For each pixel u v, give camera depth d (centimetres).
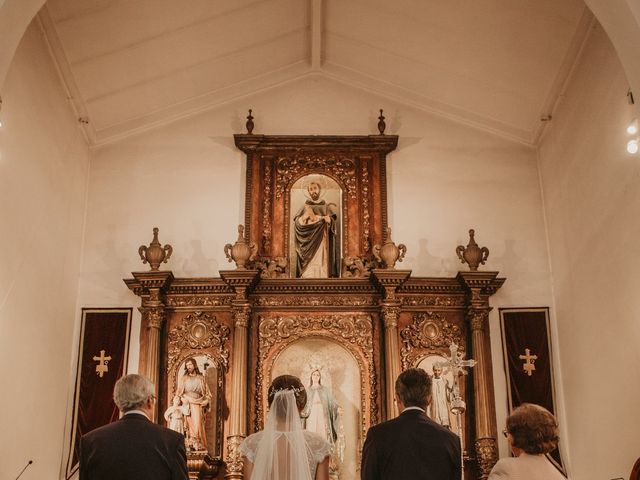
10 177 930
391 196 1259
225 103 1305
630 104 917
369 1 1136
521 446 463
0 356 895
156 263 1170
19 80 958
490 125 1286
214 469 1114
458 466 514
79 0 1002
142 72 1178
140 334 1180
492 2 1060
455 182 1264
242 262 1173
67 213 1152
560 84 1143
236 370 1148
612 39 786
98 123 1246
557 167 1182
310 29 1227
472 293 1179
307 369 1174
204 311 1195
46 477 1055
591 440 1054
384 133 1288
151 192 1252
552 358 1177
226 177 1266
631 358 923
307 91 1312
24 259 977
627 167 928
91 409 1143
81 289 1200
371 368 1172
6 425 912
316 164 1273
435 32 1153
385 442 511
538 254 1227
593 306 1042
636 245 905
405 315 1198
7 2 716
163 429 522
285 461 534
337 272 1225
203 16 1112
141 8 1057
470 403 1156
